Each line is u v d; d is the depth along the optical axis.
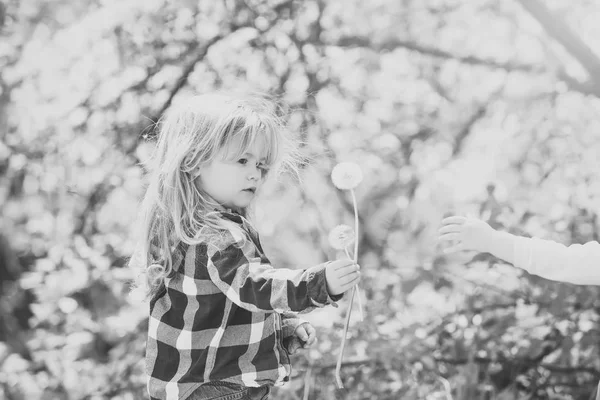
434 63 5.95
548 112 5.27
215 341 2.19
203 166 2.25
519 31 5.75
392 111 5.91
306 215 5.91
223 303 2.19
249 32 5.59
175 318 2.23
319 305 2.03
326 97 5.78
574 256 2.42
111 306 5.16
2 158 6.08
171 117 2.33
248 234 2.22
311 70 5.69
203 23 5.72
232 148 2.21
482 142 5.51
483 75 5.88
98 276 4.89
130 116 5.74
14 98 6.04
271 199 5.84
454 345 4.01
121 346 4.71
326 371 4.05
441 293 4.18
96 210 5.81
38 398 4.73
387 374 4.01
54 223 5.86
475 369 3.92
